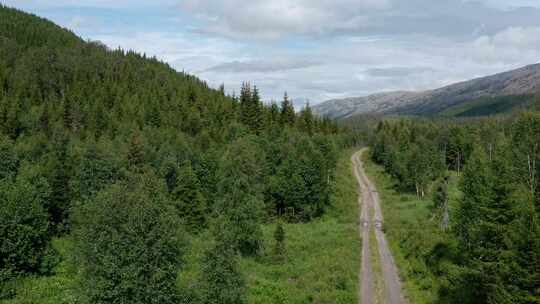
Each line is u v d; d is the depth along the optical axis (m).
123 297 28.09
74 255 33.22
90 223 30.14
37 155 77.44
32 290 40.06
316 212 84.50
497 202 34.41
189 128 130.12
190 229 63.31
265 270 51.16
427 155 109.56
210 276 35.00
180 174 68.62
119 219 29.38
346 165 143.62
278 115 137.12
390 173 125.50
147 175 53.84
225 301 34.62
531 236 29.39
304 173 82.62
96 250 28.67
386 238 67.00
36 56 178.62
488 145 125.62
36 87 151.50
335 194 96.44
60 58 180.50
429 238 57.44
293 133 114.12
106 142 87.38
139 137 89.38
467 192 52.19
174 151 86.69
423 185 99.31
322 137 113.75
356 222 77.88
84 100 139.88
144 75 198.25
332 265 51.75
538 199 35.56
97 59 195.62
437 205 76.88
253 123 124.31
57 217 60.47
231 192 63.88
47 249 46.34
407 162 106.00
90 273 29.14
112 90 152.50
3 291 38.91
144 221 29.66
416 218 76.19
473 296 38.44
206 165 82.00
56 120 119.19
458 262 47.59
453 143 136.38
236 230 54.34
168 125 128.88
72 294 36.19
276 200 82.38
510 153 52.81
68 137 93.88
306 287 45.78
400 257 56.62
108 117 124.12
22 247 42.25
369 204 93.19
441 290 43.62
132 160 75.62
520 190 35.38
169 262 29.95
